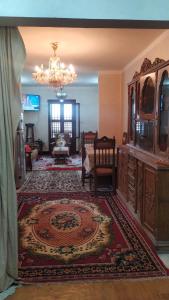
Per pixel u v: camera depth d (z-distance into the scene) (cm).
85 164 512
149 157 312
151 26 203
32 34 352
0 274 204
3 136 204
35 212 374
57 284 214
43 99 977
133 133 422
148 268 235
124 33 345
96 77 737
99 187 504
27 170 679
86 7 185
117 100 653
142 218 307
